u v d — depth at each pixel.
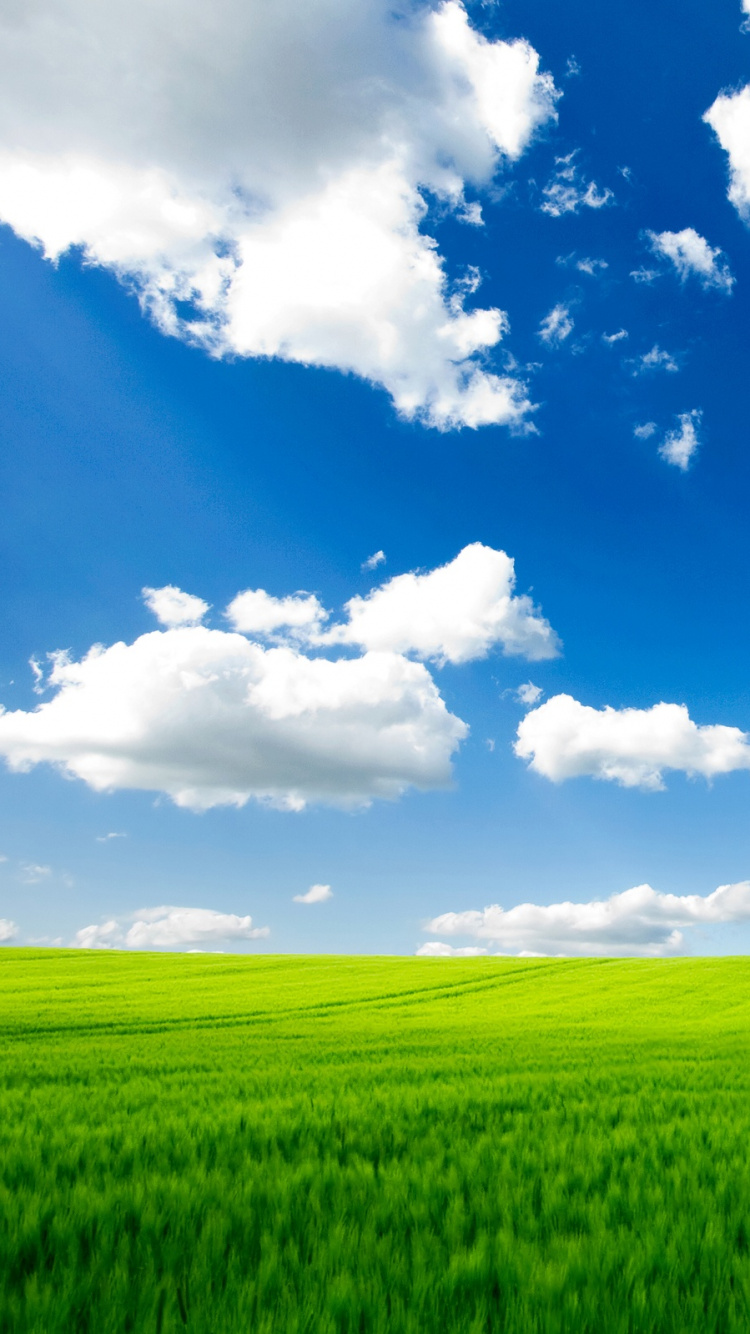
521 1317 2.92
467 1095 9.59
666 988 45.41
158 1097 9.52
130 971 53.47
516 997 42.59
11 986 44.31
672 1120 7.69
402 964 59.22
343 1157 6.00
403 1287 3.26
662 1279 3.38
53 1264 3.53
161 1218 4.08
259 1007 36.41
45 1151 5.84
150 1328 2.84
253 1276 3.37
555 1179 5.04
